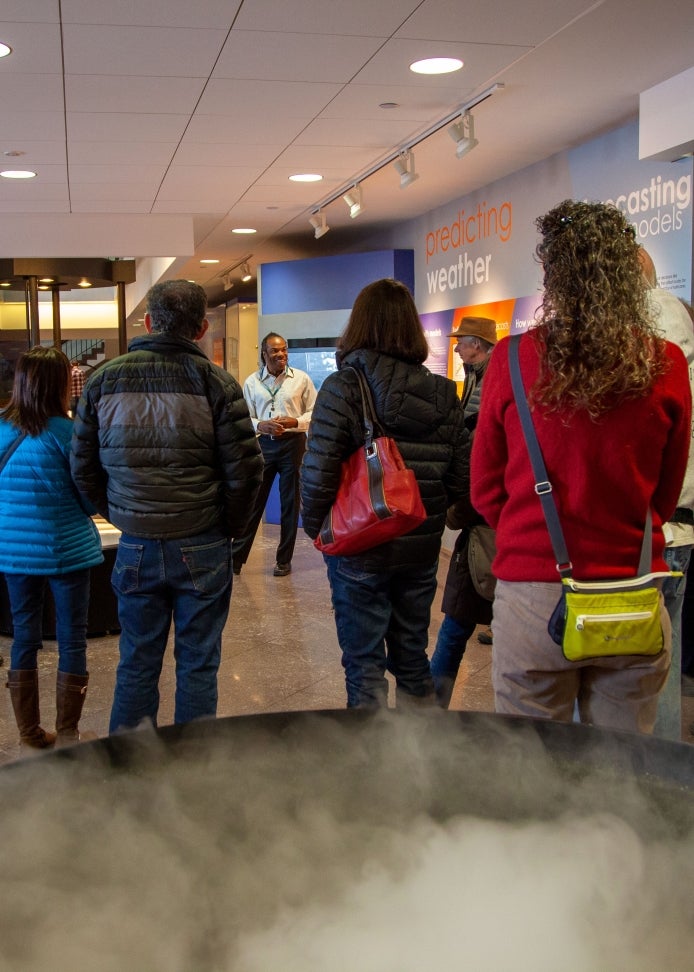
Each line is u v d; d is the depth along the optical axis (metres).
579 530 1.65
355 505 2.44
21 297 12.41
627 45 3.80
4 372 9.66
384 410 2.48
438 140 5.33
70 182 6.38
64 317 16.11
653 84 4.33
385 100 4.53
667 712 2.46
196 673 2.66
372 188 6.70
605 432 1.61
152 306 2.63
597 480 1.63
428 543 2.60
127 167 5.90
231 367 13.05
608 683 1.72
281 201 7.18
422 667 2.72
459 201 7.05
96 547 3.07
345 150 5.54
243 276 12.07
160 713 3.50
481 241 6.72
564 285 1.59
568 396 1.59
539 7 3.37
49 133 5.02
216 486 2.65
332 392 2.51
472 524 2.88
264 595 5.48
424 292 7.88
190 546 2.61
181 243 7.84
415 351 2.54
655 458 1.65
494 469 1.81
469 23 3.52
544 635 1.69
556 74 4.16
